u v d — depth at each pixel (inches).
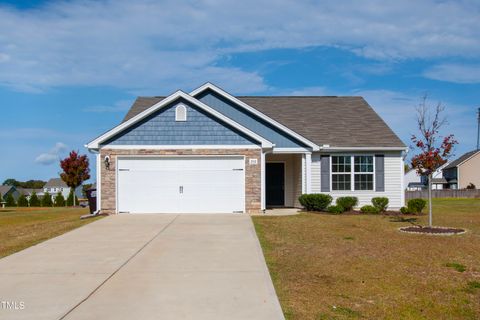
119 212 760.3
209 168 770.2
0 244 502.0
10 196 1946.4
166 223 637.9
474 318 286.7
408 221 682.8
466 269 388.5
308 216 725.9
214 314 273.7
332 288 332.8
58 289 325.7
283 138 843.4
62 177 1852.9
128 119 830.5
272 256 430.0
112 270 378.9
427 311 294.2
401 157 876.6
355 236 537.6
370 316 280.7
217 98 860.6
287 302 297.9
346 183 864.9
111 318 266.8
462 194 2233.0
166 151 764.6
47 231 588.1
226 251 452.1
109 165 761.6
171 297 306.3
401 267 392.2
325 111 986.7
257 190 769.6
